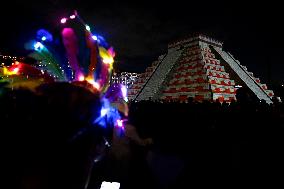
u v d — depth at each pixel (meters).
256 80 66.25
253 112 9.80
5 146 1.02
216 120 12.42
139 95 69.38
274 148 8.94
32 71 1.27
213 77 54.28
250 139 9.88
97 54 1.28
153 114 19.52
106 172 4.64
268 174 7.07
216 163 7.77
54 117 1.06
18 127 1.04
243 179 6.71
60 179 1.07
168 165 6.25
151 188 5.08
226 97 51.12
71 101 1.09
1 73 1.44
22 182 1.04
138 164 5.84
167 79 66.19
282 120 10.16
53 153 1.06
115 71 1.36
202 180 6.30
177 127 13.82
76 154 1.10
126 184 4.86
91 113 1.13
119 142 6.52
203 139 10.78
